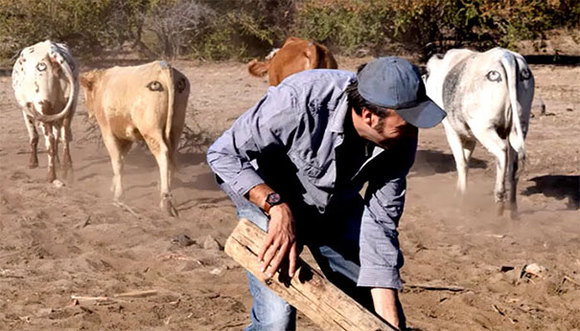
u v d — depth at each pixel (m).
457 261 7.31
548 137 13.50
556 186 10.48
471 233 8.27
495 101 8.75
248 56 23.42
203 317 5.77
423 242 7.92
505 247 7.80
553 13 21.23
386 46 22.88
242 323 5.64
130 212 8.73
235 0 23.12
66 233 7.84
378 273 3.67
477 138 9.00
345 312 3.29
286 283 3.37
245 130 3.47
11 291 6.23
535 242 7.98
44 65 10.04
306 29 23.25
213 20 23.02
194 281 6.60
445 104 9.41
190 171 11.17
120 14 22.69
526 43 25.58
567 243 7.96
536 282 6.70
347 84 3.42
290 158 3.56
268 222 3.60
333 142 3.46
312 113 3.41
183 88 9.15
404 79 3.23
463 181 9.59
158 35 23.31
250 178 3.42
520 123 8.65
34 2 21.91
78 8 21.92
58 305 5.98
